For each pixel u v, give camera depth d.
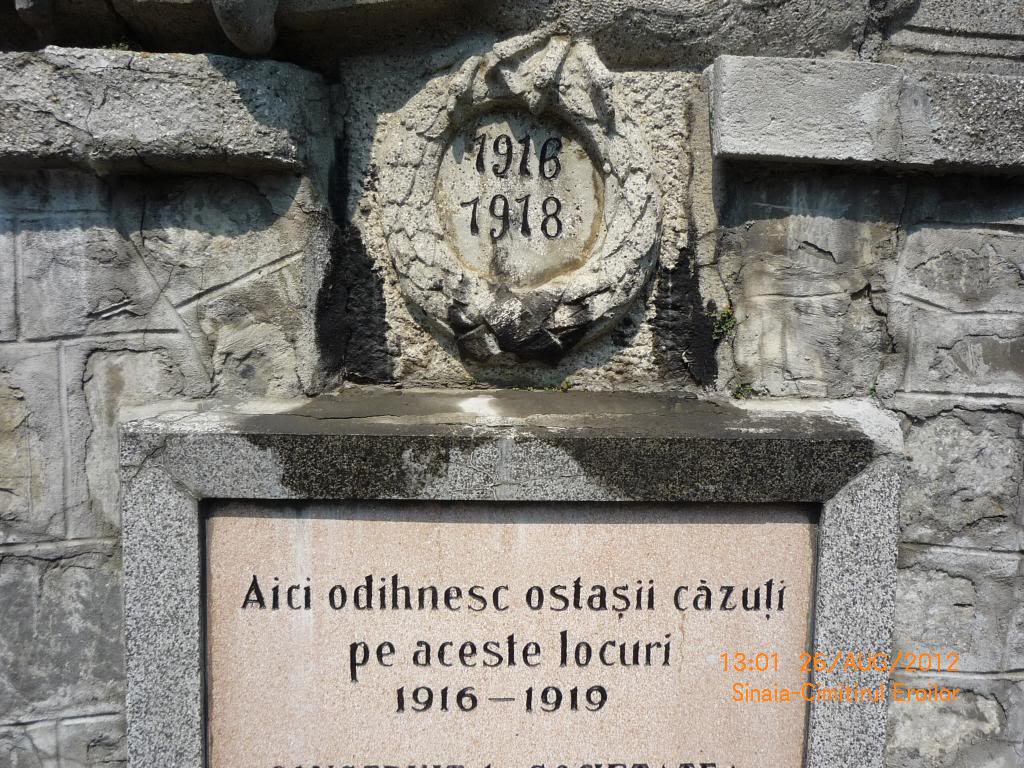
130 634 1.57
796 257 1.76
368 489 1.53
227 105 1.56
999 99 1.63
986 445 1.81
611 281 1.69
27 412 1.71
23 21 1.68
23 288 1.67
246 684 1.62
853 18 1.68
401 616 1.61
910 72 1.63
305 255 1.70
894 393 1.80
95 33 1.64
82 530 1.76
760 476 1.54
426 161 1.71
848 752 1.65
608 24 1.65
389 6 1.58
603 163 1.70
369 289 1.79
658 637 1.63
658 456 1.52
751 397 1.80
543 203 1.75
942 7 1.73
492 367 1.81
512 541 1.59
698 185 1.75
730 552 1.60
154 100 1.55
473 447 1.51
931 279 1.77
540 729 1.65
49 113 1.54
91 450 1.74
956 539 1.84
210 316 1.72
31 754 1.80
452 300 1.72
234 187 1.68
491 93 1.67
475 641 1.62
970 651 1.87
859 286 1.76
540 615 1.61
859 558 1.57
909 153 1.65
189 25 1.58
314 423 1.56
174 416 1.60
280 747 1.65
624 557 1.60
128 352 1.72
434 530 1.58
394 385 1.83
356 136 1.75
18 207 1.65
